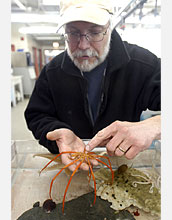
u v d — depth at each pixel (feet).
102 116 3.36
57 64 3.48
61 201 1.82
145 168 2.24
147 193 1.88
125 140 2.13
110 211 1.72
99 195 1.88
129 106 3.34
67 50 3.08
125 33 4.33
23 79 16.96
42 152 2.53
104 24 2.48
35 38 16.22
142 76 3.22
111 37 3.16
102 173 2.17
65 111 3.54
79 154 2.13
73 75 3.17
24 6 6.52
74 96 3.42
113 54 3.05
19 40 16.93
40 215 1.65
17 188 1.96
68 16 2.46
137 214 1.71
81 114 3.52
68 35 2.74
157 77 3.12
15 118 10.69
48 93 3.58
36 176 2.15
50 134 2.29
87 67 2.96
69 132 2.30
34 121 3.30
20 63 16.97
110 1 2.77
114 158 2.42
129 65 3.20
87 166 2.05
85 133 3.58
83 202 1.80
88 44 2.69
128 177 2.09
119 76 3.20
